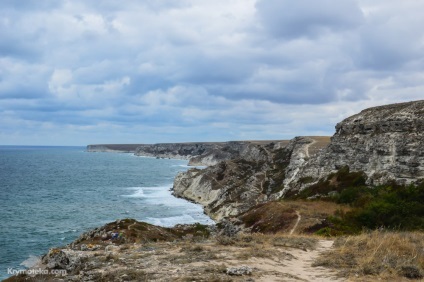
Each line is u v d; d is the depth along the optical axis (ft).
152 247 63.62
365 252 57.72
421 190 139.85
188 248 59.26
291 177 270.05
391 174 160.76
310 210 151.43
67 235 202.90
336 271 47.55
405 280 44.45
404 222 118.93
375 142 180.34
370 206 132.67
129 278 42.45
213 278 40.52
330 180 193.36
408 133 164.76
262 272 44.19
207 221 255.29
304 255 59.47
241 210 256.11
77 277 46.34
